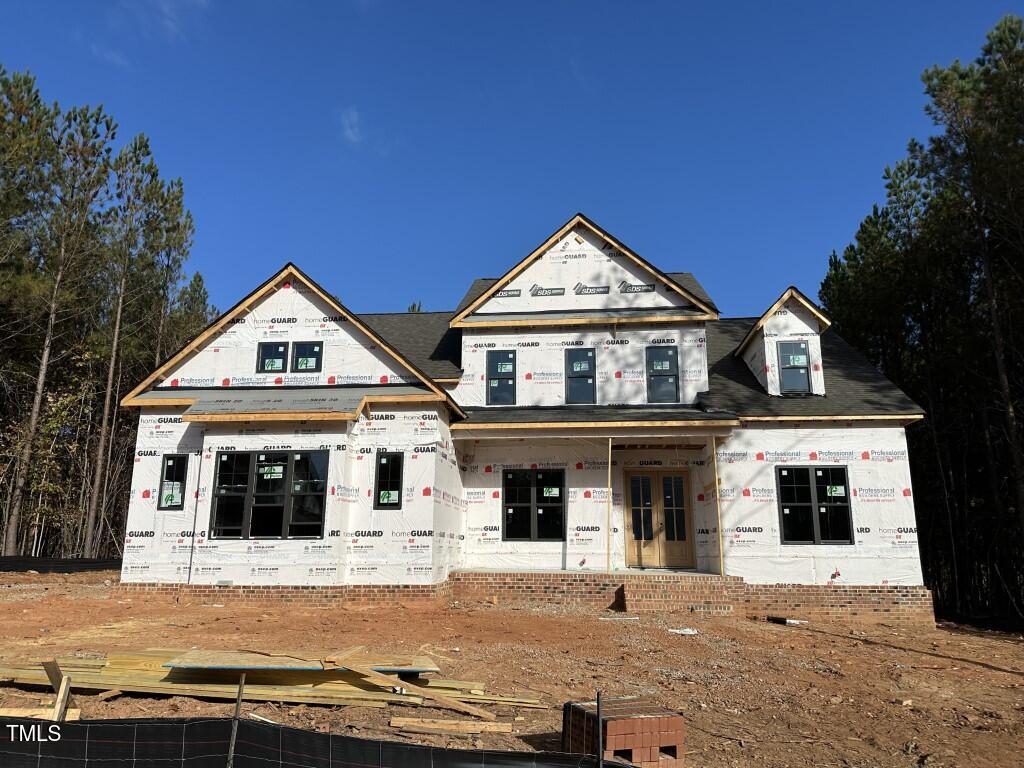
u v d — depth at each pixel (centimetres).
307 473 1578
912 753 745
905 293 2556
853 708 909
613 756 607
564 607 1608
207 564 1548
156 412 1686
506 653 1088
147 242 3003
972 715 900
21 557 2223
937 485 2502
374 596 1552
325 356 1738
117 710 735
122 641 1082
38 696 766
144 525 1608
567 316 1903
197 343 1750
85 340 3016
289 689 777
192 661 777
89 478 3122
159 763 513
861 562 1666
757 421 1736
